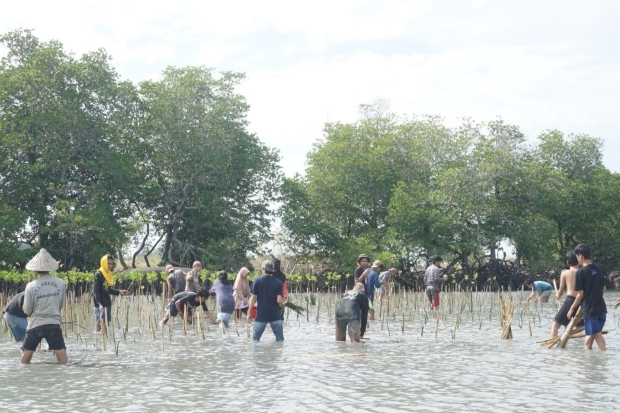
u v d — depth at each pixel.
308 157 65.69
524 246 60.28
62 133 50.00
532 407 9.46
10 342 17.48
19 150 49.56
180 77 58.09
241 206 62.19
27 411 9.47
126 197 55.34
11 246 46.28
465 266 60.25
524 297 40.62
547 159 71.00
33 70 48.59
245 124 60.28
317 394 10.48
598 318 14.84
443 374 12.22
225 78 59.41
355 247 58.97
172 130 56.31
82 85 51.50
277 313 17.39
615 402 9.70
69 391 10.88
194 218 59.19
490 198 58.84
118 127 53.84
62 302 14.16
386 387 11.02
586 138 71.25
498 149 60.12
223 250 56.28
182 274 23.67
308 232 61.91
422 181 63.44
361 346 16.41
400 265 59.22
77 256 52.28
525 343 16.61
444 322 22.81
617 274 34.41
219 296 21.03
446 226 57.03
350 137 64.81
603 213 67.12
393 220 58.19
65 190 51.56
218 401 10.02
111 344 16.97
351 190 62.53
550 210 62.59
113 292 19.95
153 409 9.54
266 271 17.53
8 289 40.34
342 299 17.45
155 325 21.58
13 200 48.88
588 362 13.31
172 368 13.13
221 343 17.09
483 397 10.16
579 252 15.02
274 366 13.30
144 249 61.75
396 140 63.34
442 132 64.75
